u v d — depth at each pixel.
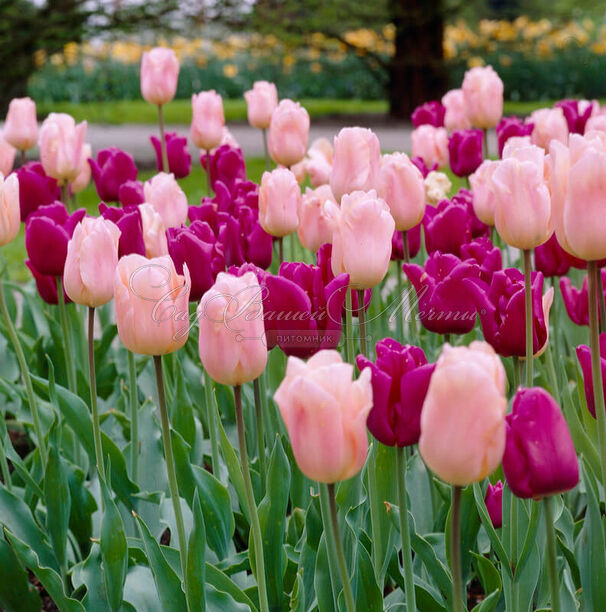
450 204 3.07
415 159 4.27
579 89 20.59
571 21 18.02
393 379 1.81
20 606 2.81
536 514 2.17
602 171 1.84
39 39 11.88
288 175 2.96
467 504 2.62
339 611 2.25
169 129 18.08
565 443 1.63
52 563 2.87
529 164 2.08
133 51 16.30
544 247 3.08
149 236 2.82
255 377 1.98
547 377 3.46
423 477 2.99
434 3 17.03
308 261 4.79
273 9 13.72
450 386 1.46
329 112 20.33
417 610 2.59
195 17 12.62
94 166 4.26
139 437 3.24
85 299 2.41
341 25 16.19
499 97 4.64
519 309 2.19
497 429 1.49
